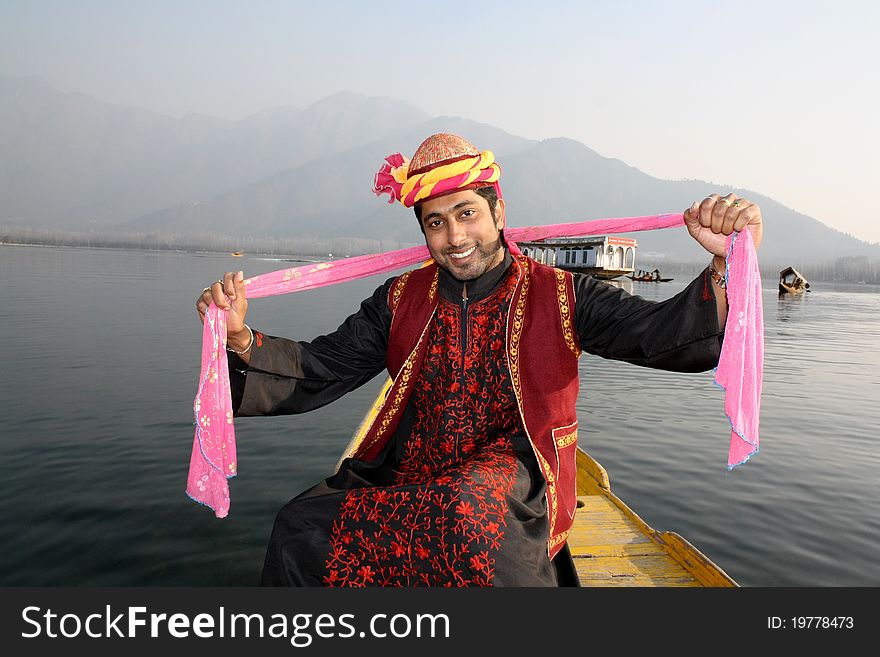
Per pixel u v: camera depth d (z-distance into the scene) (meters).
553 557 2.02
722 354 1.85
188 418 7.84
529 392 2.03
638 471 6.43
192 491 2.04
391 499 1.79
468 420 2.08
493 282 2.12
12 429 7.30
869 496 5.80
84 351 13.02
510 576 1.71
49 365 11.40
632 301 2.03
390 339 2.22
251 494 5.66
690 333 1.86
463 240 2.00
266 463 6.54
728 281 1.83
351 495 1.84
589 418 8.83
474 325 2.10
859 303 48.56
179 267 65.50
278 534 1.89
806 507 5.51
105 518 5.04
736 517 5.27
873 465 6.77
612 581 2.97
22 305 22.19
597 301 2.06
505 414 2.07
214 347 1.99
